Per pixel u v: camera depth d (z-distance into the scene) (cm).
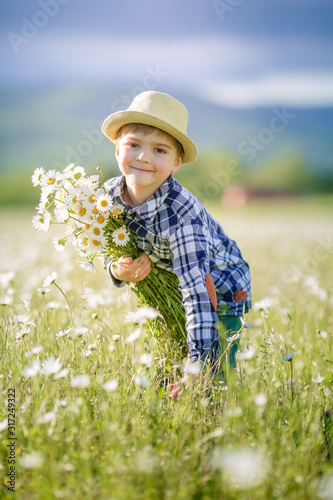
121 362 274
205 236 275
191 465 198
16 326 297
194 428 229
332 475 203
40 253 685
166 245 276
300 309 432
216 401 246
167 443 213
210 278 268
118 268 282
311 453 214
